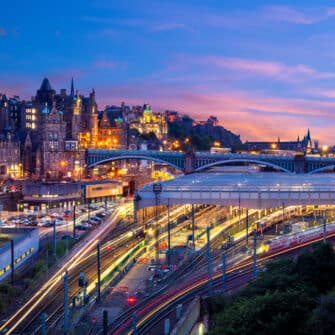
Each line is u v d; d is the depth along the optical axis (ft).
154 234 600.80
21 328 326.85
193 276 420.36
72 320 337.31
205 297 348.59
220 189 624.59
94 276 436.35
